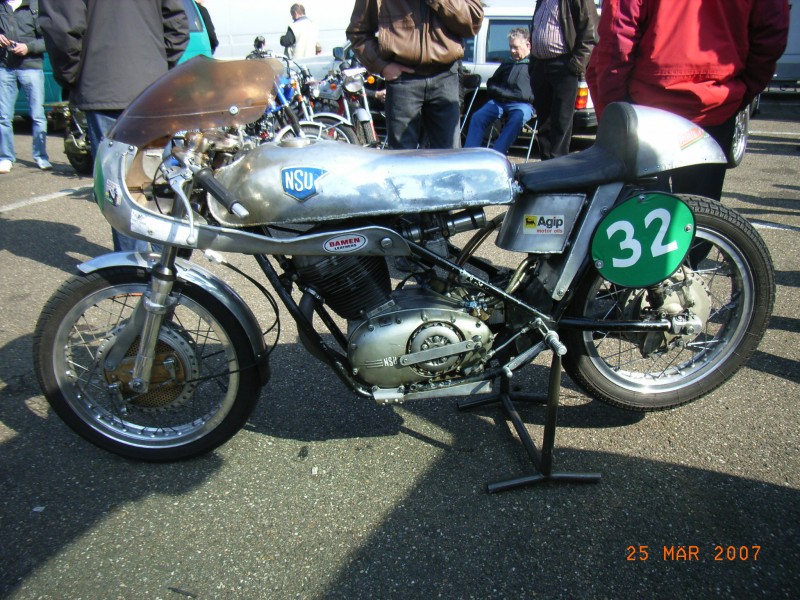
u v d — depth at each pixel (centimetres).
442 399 267
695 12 261
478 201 187
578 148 797
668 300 227
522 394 263
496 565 186
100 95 308
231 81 188
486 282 204
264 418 256
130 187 200
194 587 179
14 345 311
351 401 267
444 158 188
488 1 755
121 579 181
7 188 603
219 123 185
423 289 210
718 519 202
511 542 194
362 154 186
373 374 205
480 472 224
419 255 198
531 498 212
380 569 184
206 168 182
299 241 187
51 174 662
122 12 303
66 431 246
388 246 190
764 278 229
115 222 192
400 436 244
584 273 211
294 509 208
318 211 183
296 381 281
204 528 200
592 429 248
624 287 211
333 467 228
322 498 213
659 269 208
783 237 459
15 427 247
